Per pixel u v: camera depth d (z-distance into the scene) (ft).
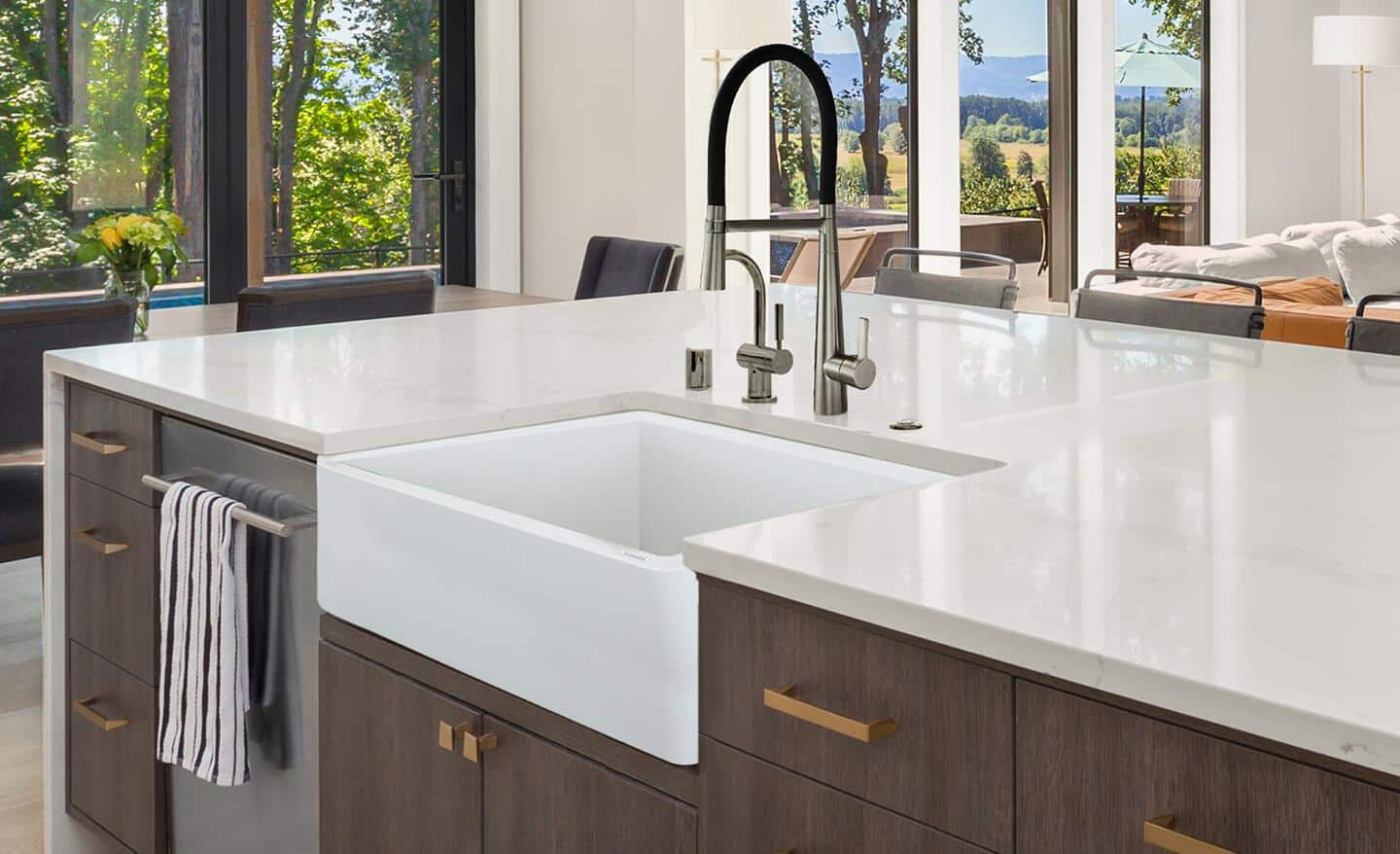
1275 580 3.93
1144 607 3.71
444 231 24.66
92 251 12.25
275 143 22.53
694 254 22.18
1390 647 3.39
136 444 7.54
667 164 22.24
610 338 8.59
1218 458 5.40
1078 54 26.48
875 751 3.98
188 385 7.19
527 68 24.67
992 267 25.63
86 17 20.59
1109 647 3.42
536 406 6.64
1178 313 9.11
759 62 5.97
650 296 10.66
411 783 5.70
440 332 8.93
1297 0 30.42
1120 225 28.22
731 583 4.33
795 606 4.15
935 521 4.58
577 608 4.78
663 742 4.55
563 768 4.97
